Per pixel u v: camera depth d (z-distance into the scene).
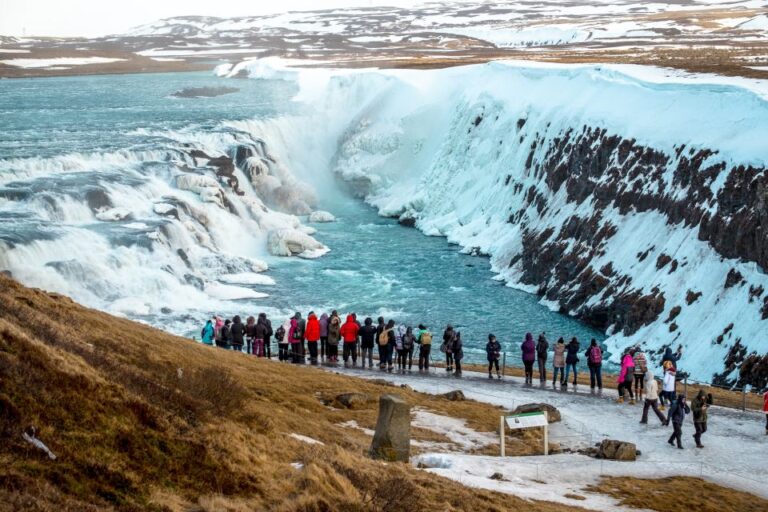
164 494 15.23
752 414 34.19
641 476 25.34
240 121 103.44
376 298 63.19
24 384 15.84
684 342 50.34
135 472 15.48
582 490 23.45
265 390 28.36
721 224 52.75
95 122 99.44
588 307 58.78
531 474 24.55
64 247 58.53
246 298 62.09
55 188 66.69
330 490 17.73
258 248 76.69
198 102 122.50
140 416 17.09
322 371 35.62
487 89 96.75
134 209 69.19
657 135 64.19
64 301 28.78
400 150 103.81
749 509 23.08
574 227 67.19
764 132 54.69
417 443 27.02
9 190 64.50
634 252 59.53
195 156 83.12
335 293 64.12
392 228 89.44
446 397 34.41
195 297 60.62
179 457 16.61
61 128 93.81
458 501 19.47
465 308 61.31
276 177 96.44
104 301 57.12
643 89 71.38
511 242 74.25
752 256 49.88
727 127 58.25
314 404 28.77
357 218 94.31
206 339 40.12
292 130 110.94
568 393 36.97
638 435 30.08
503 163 86.19
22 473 13.84
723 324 48.66
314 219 91.19
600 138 70.50
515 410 31.52
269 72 155.00
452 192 91.31
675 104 66.06
